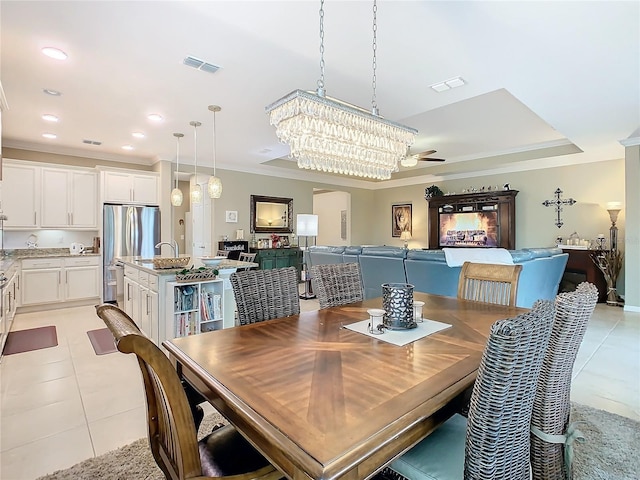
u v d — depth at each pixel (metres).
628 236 5.12
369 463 0.88
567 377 1.30
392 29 2.33
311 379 1.17
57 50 2.64
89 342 3.69
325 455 0.78
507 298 2.36
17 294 4.75
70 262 5.34
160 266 3.53
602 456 1.85
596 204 6.17
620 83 3.11
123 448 1.92
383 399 1.03
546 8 2.08
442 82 3.12
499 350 0.86
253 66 2.88
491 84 3.16
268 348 1.46
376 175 3.05
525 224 7.05
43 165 5.28
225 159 6.58
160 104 3.74
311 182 8.61
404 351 1.43
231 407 1.02
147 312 3.54
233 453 1.22
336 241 10.94
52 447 1.94
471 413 0.95
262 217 7.65
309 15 2.19
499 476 0.95
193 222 7.92
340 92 3.34
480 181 7.80
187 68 2.93
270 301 2.06
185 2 2.08
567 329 1.22
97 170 5.73
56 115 4.09
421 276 4.15
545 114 3.95
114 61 2.81
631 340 3.78
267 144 5.42
